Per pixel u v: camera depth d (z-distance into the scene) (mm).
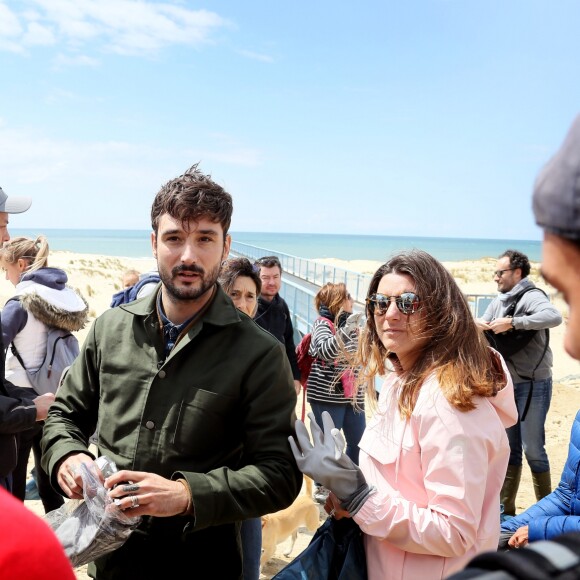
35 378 3797
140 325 2295
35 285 3830
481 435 1935
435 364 2045
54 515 2064
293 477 2137
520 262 5109
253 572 3330
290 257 26641
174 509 1908
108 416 2252
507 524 2766
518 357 4844
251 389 2158
